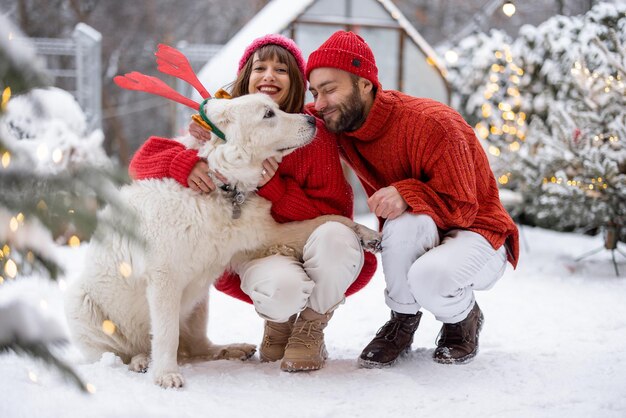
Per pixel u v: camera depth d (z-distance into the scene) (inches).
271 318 111.1
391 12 347.6
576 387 100.6
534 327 146.5
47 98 67.9
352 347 133.6
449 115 115.3
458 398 97.9
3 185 61.3
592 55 246.8
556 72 273.0
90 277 116.1
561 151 213.0
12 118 68.6
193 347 127.3
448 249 111.3
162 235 107.0
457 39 577.0
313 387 103.3
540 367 111.8
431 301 111.0
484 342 133.6
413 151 113.7
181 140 118.2
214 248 112.3
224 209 111.4
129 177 68.1
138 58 740.7
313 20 336.8
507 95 300.8
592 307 162.6
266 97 112.1
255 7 743.1
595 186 203.8
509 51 287.3
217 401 96.2
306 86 129.6
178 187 109.6
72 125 263.3
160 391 98.9
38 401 87.2
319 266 110.0
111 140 727.1
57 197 62.2
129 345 119.9
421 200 111.0
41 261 68.3
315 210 118.9
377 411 93.0
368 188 129.6
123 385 100.2
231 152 108.8
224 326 151.6
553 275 204.5
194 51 444.8
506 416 89.6
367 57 112.8
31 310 65.3
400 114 115.0
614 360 113.6
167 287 107.7
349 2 341.4
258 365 117.3
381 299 179.9
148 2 747.4
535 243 256.5
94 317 116.7
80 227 63.1
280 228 116.6
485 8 571.2
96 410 86.2
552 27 281.0
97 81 395.2
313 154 118.3
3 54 54.9
